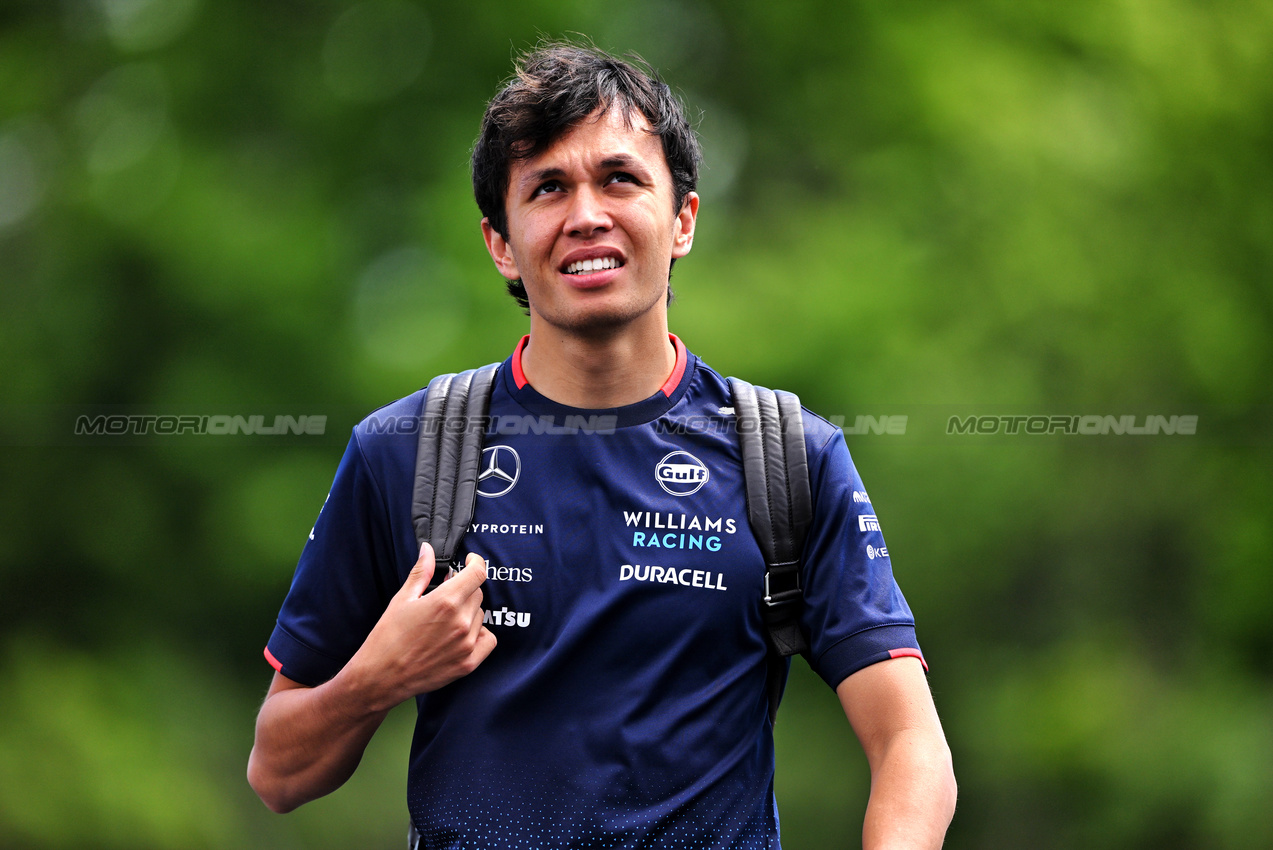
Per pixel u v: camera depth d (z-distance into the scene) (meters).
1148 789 37.34
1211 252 40.97
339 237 37.31
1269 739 38.62
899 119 38.47
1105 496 39.66
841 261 36.41
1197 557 41.44
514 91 7.49
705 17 42.75
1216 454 40.38
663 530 7.24
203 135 37.78
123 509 39.56
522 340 8.04
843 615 7.28
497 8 37.03
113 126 39.25
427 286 35.97
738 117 42.72
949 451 35.88
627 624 7.09
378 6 38.50
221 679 41.34
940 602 37.94
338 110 37.88
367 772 38.09
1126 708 38.97
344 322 37.06
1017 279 37.03
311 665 7.70
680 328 33.62
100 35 40.25
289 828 38.03
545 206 7.34
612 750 6.96
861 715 7.22
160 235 36.22
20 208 40.47
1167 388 40.31
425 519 7.39
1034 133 36.94
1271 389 41.09
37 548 40.41
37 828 36.56
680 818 6.93
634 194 7.33
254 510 36.91
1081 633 40.00
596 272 7.26
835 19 40.22
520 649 7.18
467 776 7.07
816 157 40.44
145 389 38.69
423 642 6.84
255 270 36.03
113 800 37.06
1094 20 38.97
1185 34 40.09
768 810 7.38
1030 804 38.25
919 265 36.62
